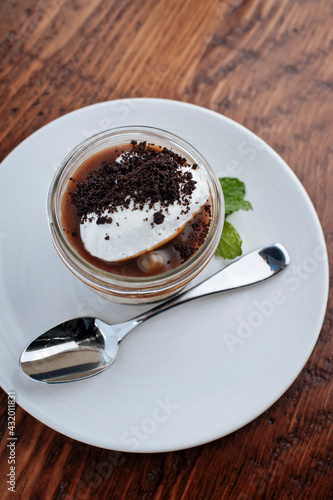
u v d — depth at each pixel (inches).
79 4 17.7
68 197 13.5
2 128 16.3
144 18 17.6
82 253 13.1
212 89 17.0
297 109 16.9
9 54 17.1
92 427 13.1
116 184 13.1
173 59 17.3
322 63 17.4
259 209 14.9
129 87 16.9
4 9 17.5
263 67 17.3
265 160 15.1
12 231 14.5
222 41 17.5
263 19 17.8
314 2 18.0
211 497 13.9
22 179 14.8
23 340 13.8
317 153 16.6
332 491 14.0
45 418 13.0
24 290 14.2
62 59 17.1
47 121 16.5
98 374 13.6
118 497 13.7
